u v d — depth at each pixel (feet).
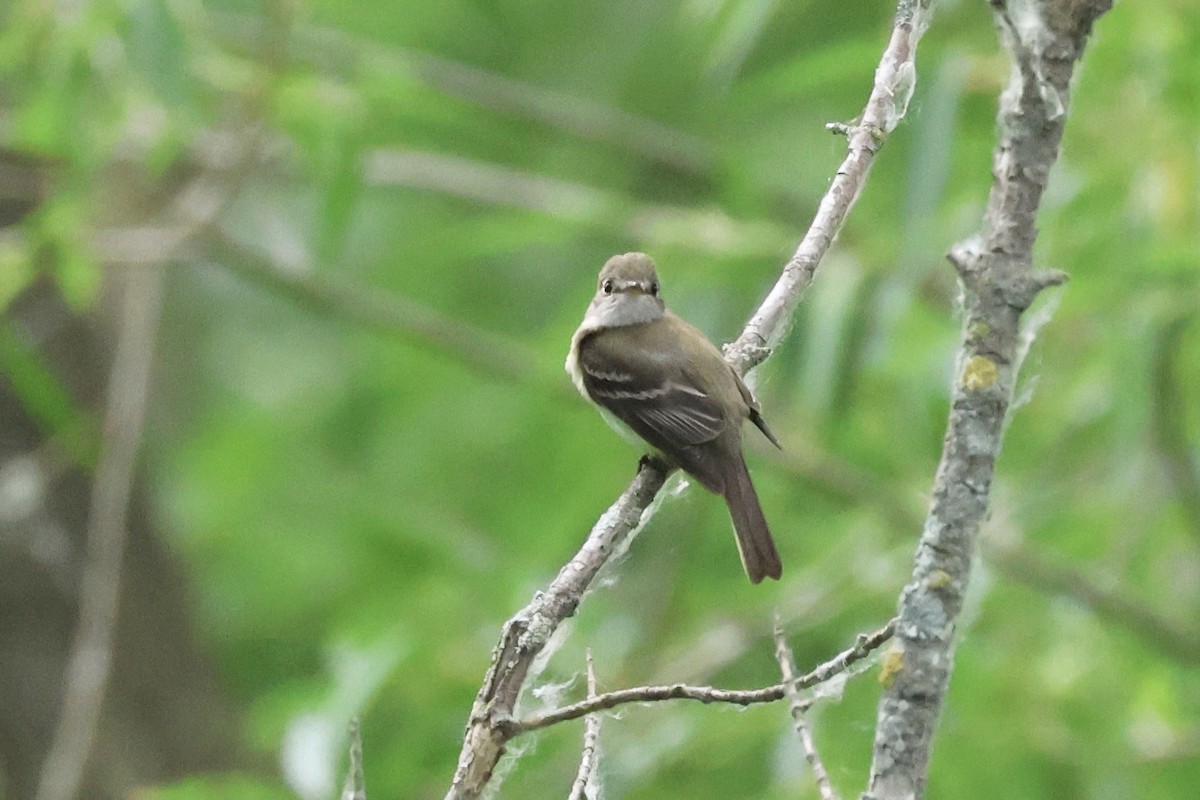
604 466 43.27
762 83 37.37
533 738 24.08
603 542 21.70
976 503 17.31
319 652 50.21
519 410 51.98
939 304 41.16
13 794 42.96
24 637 43.24
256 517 49.34
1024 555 38.19
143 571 46.47
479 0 55.47
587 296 43.24
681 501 44.16
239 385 59.26
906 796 16.42
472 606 39.40
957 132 38.06
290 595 50.14
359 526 44.93
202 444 53.62
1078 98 35.68
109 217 46.21
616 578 22.88
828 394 37.09
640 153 48.29
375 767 37.99
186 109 35.96
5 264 37.50
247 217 54.85
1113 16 34.30
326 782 32.24
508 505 48.62
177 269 59.57
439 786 37.45
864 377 42.45
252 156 40.68
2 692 42.86
